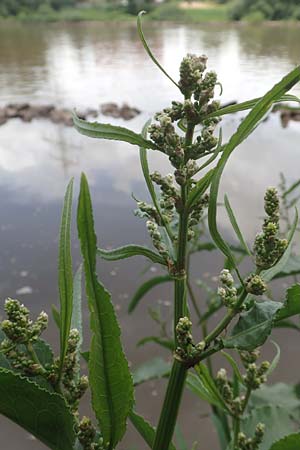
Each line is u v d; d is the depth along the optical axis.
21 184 1.25
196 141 0.16
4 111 1.81
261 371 0.22
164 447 0.17
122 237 0.98
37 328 0.14
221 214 0.91
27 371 0.14
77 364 0.15
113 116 1.65
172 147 0.16
